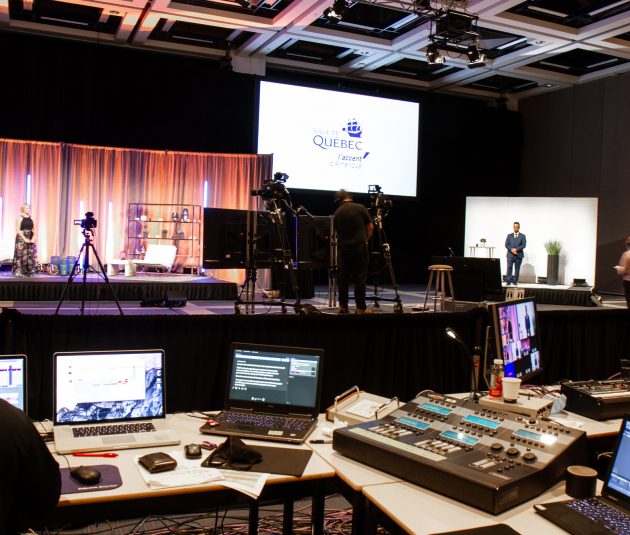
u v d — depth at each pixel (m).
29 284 7.22
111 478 2.00
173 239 9.11
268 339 3.52
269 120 10.20
